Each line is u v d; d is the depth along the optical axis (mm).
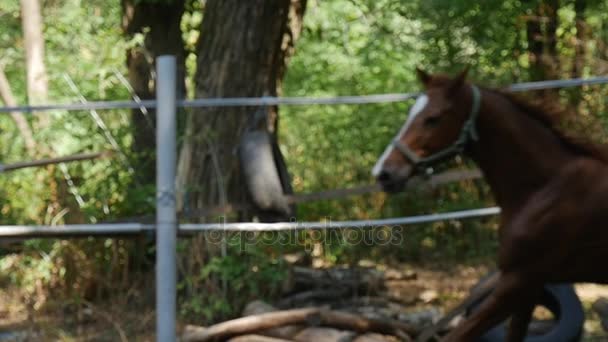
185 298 8492
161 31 12312
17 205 9289
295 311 7348
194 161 8750
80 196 9453
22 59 17484
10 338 8086
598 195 5641
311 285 9477
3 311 8961
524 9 11797
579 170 5715
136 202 9102
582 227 5629
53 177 9289
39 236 6262
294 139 13078
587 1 11727
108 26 14641
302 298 9023
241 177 8664
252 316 7355
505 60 12211
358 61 15164
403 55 14484
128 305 8695
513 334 6098
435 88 5785
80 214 9094
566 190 5684
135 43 11430
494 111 5801
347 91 15102
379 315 8750
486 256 12156
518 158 5781
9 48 17281
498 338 6828
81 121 9883
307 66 15789
